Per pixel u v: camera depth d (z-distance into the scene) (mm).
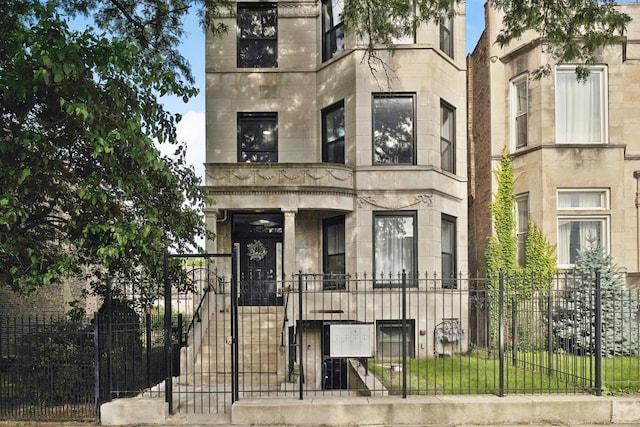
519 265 15836
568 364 10188
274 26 16531
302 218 15758
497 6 10922
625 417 7676
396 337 14219
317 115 16000
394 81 14719
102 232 8773
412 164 14688
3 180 8141
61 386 8555
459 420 7637
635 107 15594
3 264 8961
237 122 16219
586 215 15109
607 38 9922
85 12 12023
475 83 18016
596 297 8312
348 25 12289
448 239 15594
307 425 7609
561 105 15461
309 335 14109
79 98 8438
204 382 10555
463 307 14930
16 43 8133
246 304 15797
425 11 10883
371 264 14367
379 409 7633
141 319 11398
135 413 7789
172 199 10656
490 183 16344
